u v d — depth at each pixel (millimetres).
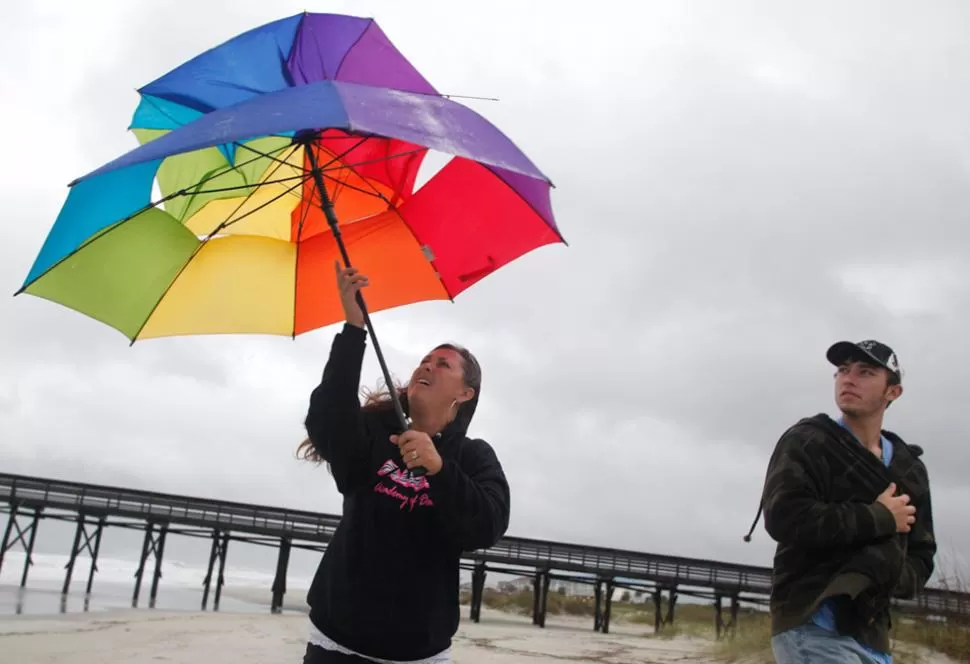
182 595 37812
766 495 3043
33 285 2766
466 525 2697
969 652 10438
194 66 3025
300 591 57406
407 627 2688
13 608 19734
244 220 3242
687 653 15922
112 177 2746
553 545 30078
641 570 30297
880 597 2902
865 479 3018
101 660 9508
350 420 2766
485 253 3387
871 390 3170
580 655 14367
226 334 3154
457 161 3238
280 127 2199
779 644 2994
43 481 29594
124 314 2994
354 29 3160
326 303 3291
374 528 2738
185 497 29859
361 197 3357
